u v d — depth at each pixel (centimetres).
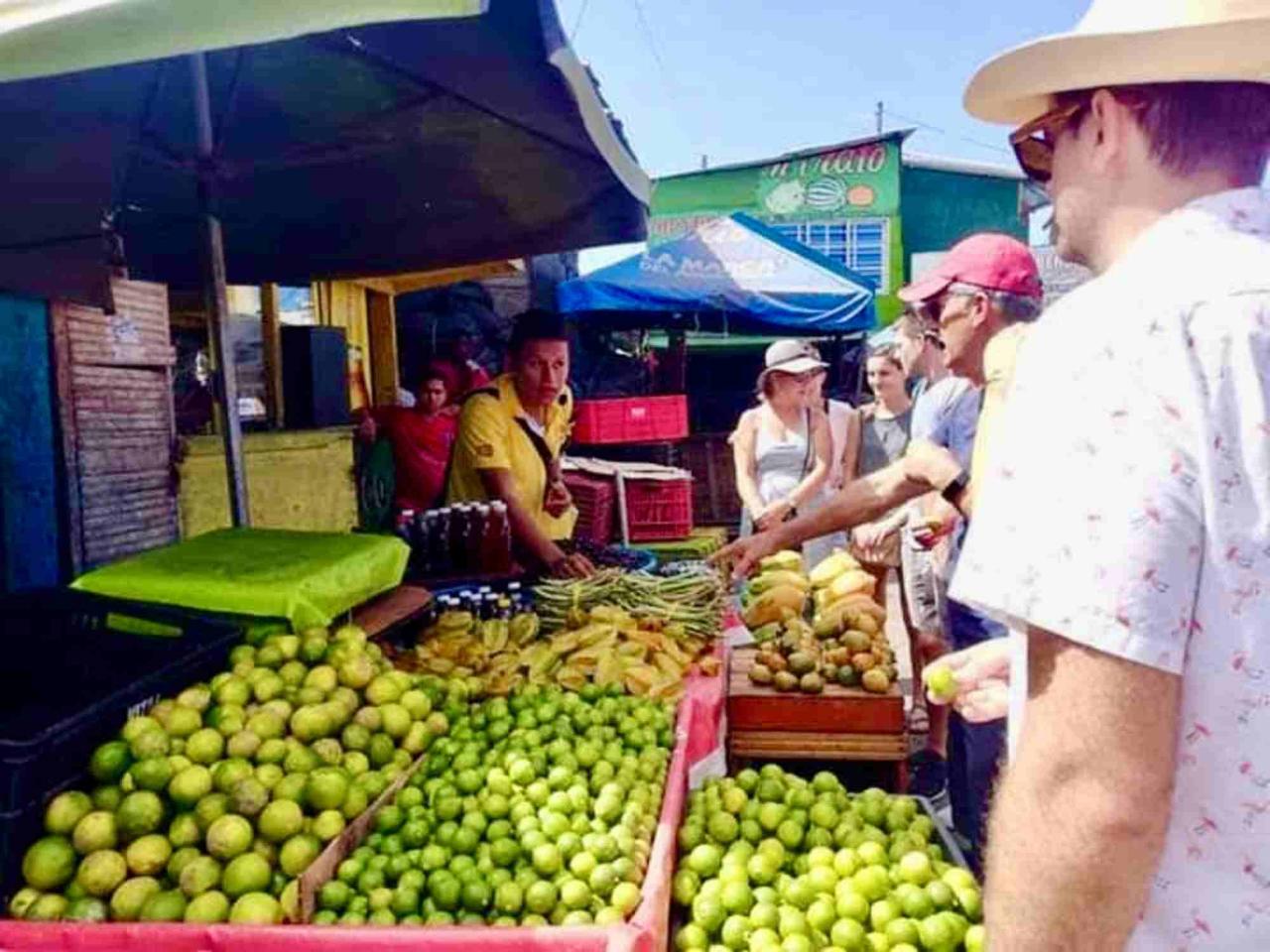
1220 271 91
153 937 152
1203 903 92
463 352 793
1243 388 87
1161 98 99
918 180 1845
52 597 226
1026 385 99
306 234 430
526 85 258
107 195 229
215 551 257
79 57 126
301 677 212
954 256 297
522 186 377
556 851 181
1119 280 97
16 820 159
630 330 1098
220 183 371
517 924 172
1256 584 86
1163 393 88
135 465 459
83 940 152
